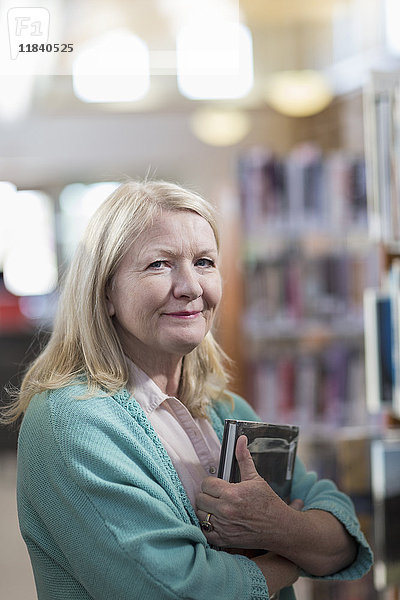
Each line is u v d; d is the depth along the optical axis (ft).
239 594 4.36
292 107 18.25
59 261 27.14
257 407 15.81
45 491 4.45
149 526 4.25
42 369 4.89
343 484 7.75
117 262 4.67
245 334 15.75
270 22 15.44
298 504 5.23
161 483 4.49
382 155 7.84
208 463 4.92
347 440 7.79
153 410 4.81
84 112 21.12
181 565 4.22
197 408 5.23
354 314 15.52
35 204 26.91
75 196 26.55
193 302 4.67
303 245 16.79
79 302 4.77
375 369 8.00
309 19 15.47
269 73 17.20
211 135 21.24
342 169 15.62
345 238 16.47
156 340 4.66
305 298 15.62
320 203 15.69
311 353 16.47
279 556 4.86
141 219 4.67
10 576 12.71
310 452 15.30
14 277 27.20
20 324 23.48
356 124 17.25
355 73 15.83
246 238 15.80
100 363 4.73
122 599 4.18
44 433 4.49
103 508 4.25
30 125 22.33
